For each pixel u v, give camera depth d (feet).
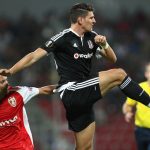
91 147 78.79
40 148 140.87
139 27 210.18
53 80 143.54
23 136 76.02
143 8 216.54
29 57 73.20
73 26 75.51
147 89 103.04
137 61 186.09
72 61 74.95
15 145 75.56
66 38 74.49
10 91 75.77
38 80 164.55
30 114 150.71
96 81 74.64
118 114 156.15
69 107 76.02
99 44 74.90
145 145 105.09
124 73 74.69
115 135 151.12
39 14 203.92
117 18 211.61
